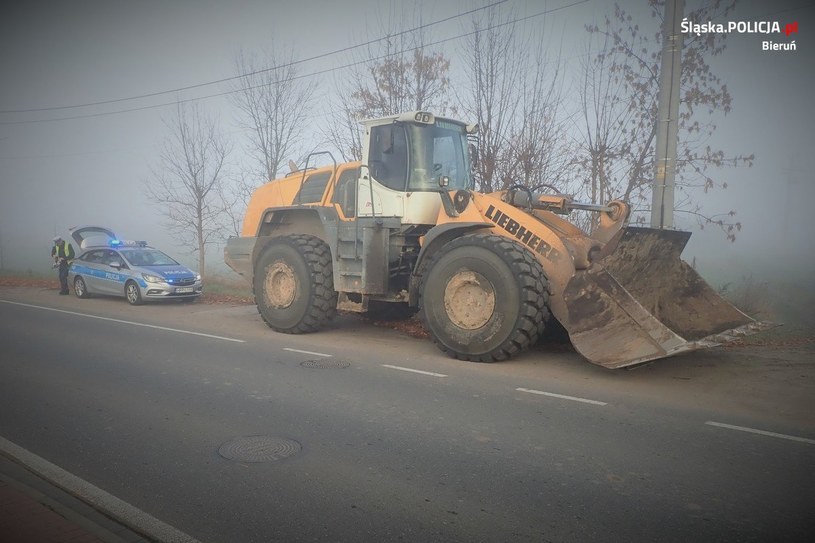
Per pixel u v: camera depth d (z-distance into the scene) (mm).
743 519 3303
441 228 7723
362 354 7891
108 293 14406
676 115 8523
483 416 5180
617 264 6965
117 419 5145
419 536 3150
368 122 8758
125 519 3332
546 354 7703
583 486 3748
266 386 6238
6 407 5496
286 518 3357
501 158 12359
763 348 7914
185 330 9992
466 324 7332
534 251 7176
